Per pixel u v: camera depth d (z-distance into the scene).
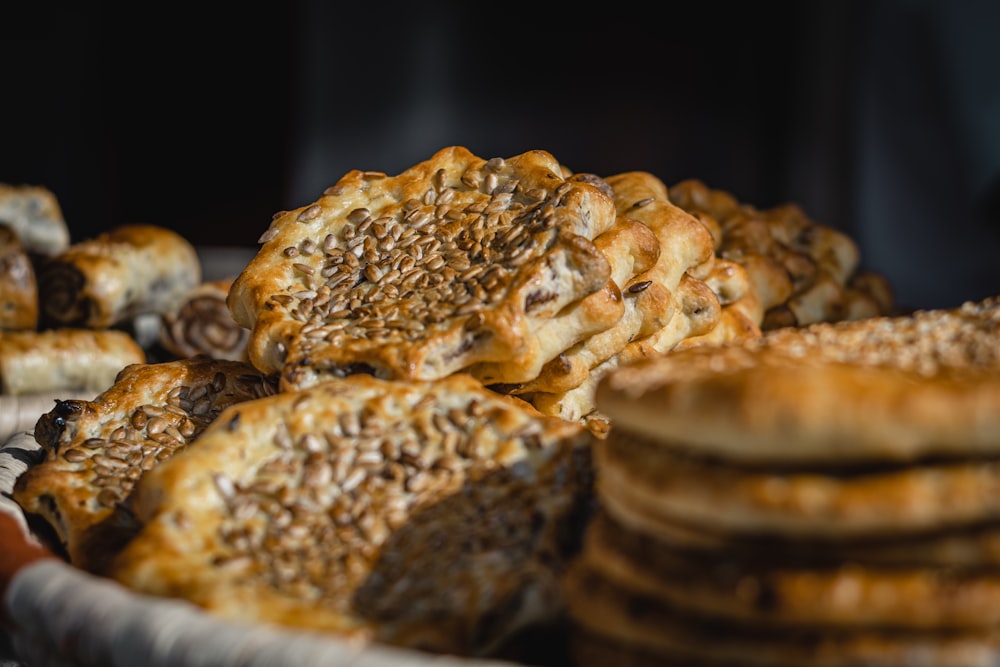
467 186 0.56
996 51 1.37
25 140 1.54
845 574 0.42
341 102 1.66
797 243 0.73
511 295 0.52
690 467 0.43
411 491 0.48
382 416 0.49
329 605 0.45
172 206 1.65
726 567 0.42
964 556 0.42
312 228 0.56
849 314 0.70
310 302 0.54
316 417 0.49
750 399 0.42
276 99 1.64
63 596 0.45
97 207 1.60
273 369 0.53
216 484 0.48
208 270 1.08
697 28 1.58
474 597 0.45
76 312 0.79
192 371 0.55
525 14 1.63
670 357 0.46
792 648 0.42
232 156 1.65
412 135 1.67
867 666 0.42
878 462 0.42
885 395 0.42
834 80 1.49
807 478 0.42
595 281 0.53
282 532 0.47
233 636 0.43
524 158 0.56
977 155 1.40
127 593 0.45
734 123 1.59
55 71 1.54
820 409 0.42
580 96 1.65
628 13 1.60
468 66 1.66
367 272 0.54
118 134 1.60
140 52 1.58
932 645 0.42
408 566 0.46
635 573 0.43
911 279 1.47
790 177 1.56
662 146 1.64
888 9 1.44
